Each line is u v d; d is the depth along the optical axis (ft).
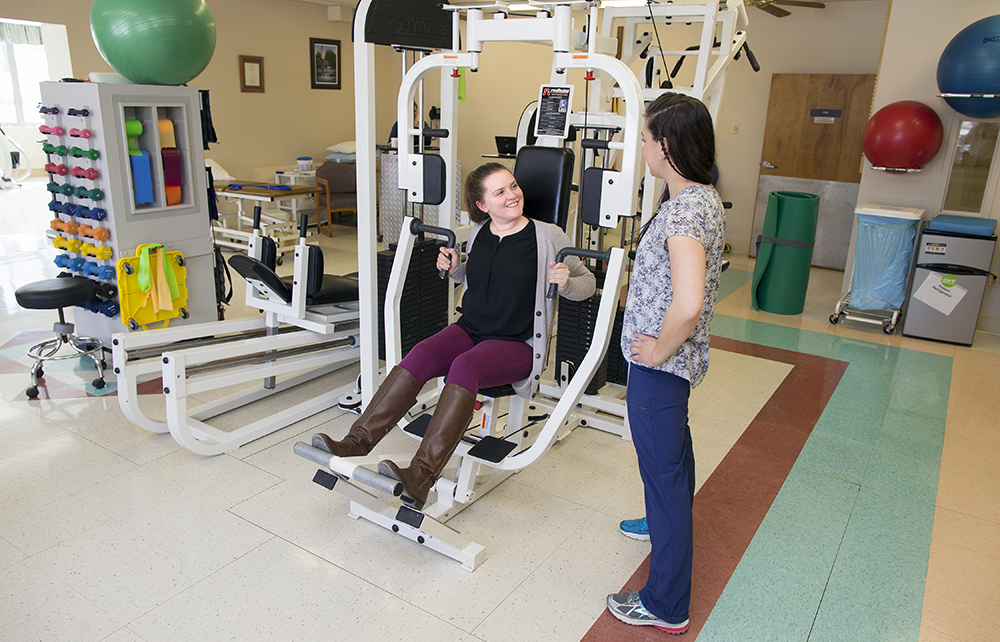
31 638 6.44
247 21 25.95
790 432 11.48
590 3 7.62
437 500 8.91
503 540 8.27
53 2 20.97
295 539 8.10
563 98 7.93
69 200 12.67
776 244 18.24
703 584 7.59
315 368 13.37
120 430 10.66
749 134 25.09
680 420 6.18
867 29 22.52
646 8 12.23
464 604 7.13
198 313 14.03
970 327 16.16
